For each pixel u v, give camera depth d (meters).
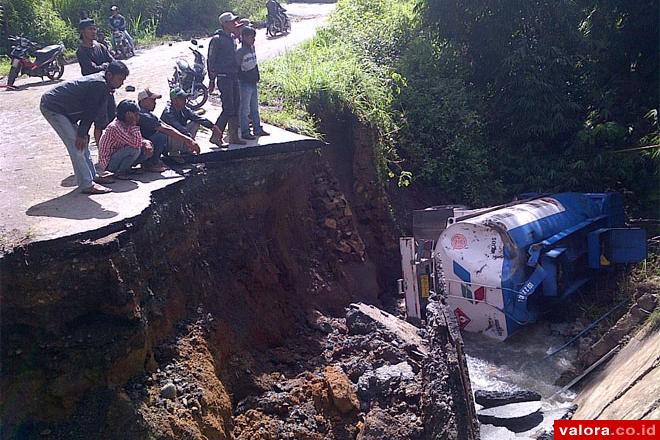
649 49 18.02
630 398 7.79
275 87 14.68
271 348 9.59
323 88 14.19
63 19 26.38
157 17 29.05
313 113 13.95
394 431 8.23
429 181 16.08
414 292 11.89
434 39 19.11
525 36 17.58
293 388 8.63
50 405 6.58
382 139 14.96
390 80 17.06
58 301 6.71
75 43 24.50
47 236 6.71
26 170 9.43
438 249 11.87
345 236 12.70
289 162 11.37
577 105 17.02
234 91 10.43
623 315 11.62
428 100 16.83
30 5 23.89
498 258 11.34
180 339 8.00
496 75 17.91
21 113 13.38
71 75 18.59
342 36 19.59
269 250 10.72
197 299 8.70
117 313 6.98
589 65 17.98
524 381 10.74
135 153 8.91
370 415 8.42
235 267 9.77
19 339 6.59
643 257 12.76
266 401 8.30
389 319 10.74
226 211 9.98
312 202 12.47
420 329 11.08
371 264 12.99
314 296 11.23
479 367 11.09
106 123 9.45
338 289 11.78
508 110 17.31
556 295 11.48
